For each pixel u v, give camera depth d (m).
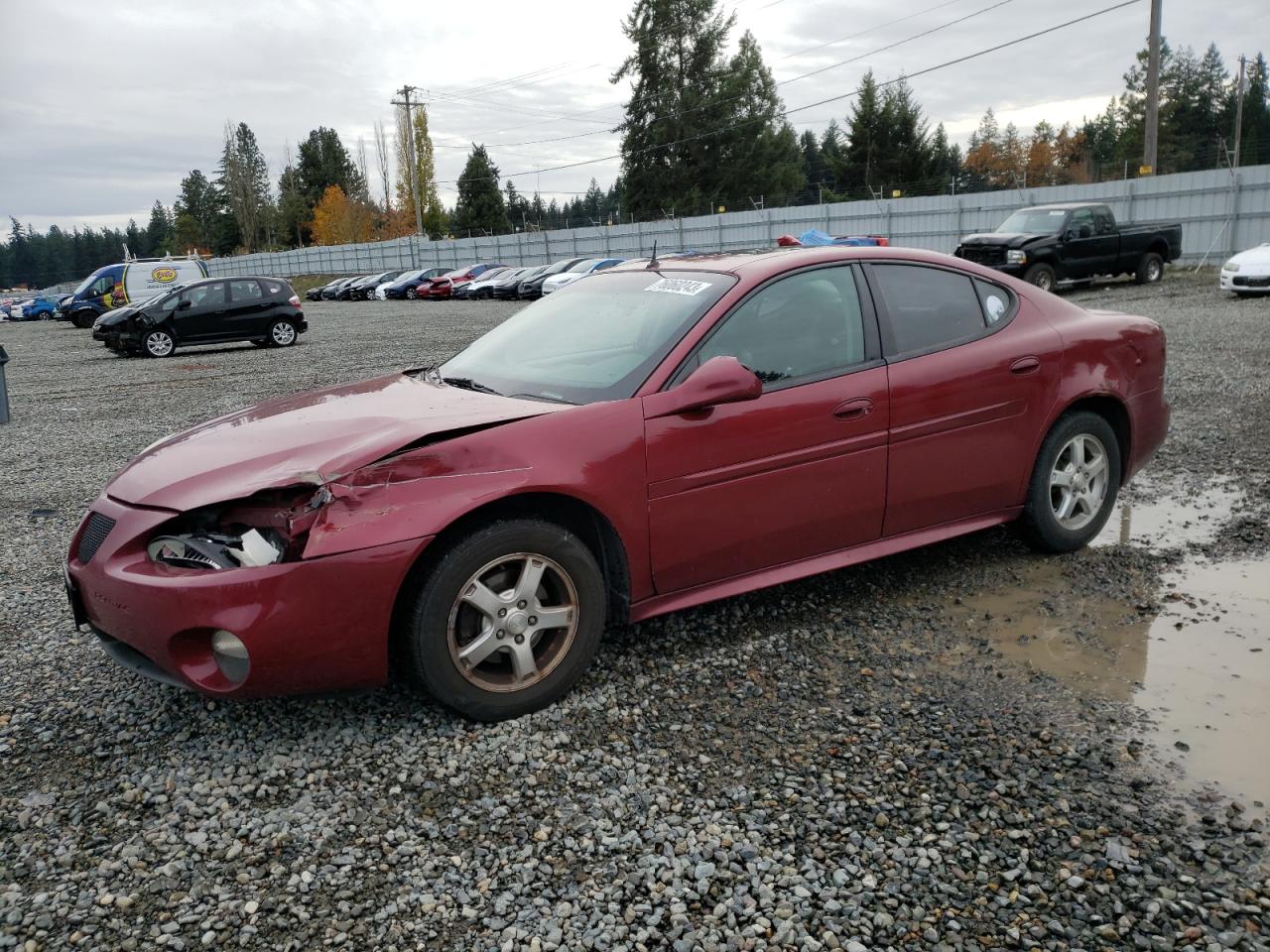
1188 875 2.30
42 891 2.36
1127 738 2.93
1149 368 4.71
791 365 3.66
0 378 10.51
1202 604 3.94
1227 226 25.50
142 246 156.62
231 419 3.63
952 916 2.19
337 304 41.22
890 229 34.84
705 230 42.62
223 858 2.47
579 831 2.54
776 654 3.59
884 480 3.84
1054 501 4.49
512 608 3.08
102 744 3.07
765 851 2.44
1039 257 19.03
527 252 52.41
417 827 2.59
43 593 4.57
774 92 61.50
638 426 3.27
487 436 3.05
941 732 2.99
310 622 2.78
